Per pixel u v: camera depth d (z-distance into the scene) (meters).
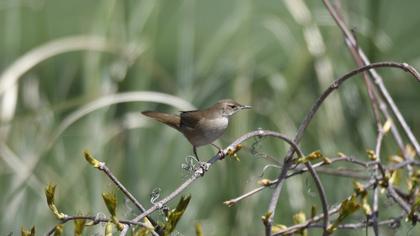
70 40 10.91
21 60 10.60
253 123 11.19
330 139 10.27
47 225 9.77
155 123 10.90
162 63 15.45
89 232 8.46
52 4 19.69
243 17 11.50
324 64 10.76
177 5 11.42
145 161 10.73
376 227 6.20
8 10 11.60
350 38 7.88
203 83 11.27
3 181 10.88
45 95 11.35
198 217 10.50
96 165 5.20
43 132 10.59
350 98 10.40
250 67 11.27
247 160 10.48
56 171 10.30
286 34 11.85
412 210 6.09
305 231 6.27
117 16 11.22
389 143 10.09
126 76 10.81
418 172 6.77
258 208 10.55
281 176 5.99
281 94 11.08
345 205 5.76
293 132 10.73
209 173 10.75
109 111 10.73
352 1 10.50
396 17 19.30
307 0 11.93
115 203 5.00
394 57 11.72
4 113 10.39
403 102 11.70
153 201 5.51
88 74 10.83
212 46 11.52
